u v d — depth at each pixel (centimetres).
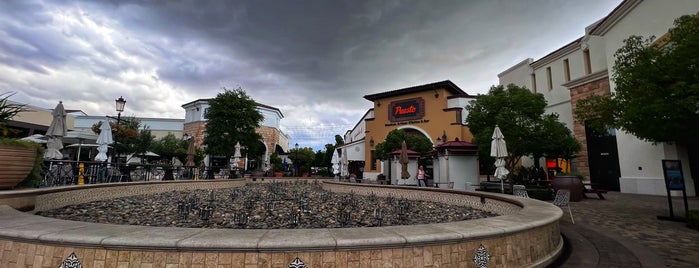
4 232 313
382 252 323
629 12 1588
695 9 1280
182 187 1562
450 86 3022
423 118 3058
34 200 671
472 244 365
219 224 699
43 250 307
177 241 294
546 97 2425
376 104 3459
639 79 775
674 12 1363
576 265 458
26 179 712
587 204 1183
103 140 1463
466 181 1752
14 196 589
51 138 1101
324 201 1215
